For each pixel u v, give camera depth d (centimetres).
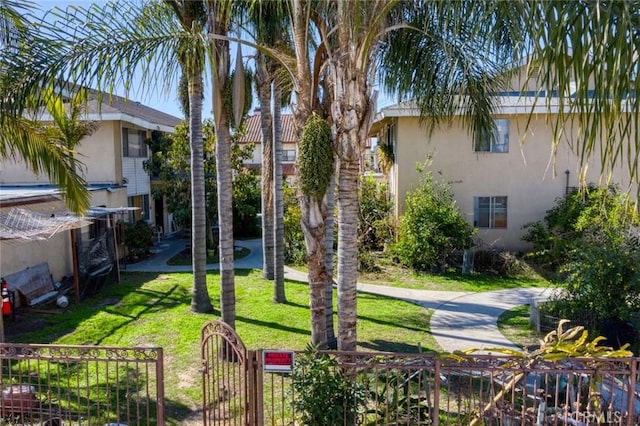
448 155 1758
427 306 1200
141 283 1434
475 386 658
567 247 1430
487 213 1775
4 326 1023
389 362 488
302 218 744
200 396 681
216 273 1569
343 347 590
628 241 895
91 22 636
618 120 318
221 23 813
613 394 502
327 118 692
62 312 1130
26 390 580
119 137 1820
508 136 1734
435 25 609
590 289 857
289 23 890
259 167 2859
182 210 1875
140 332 979
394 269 1627
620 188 1371
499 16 358
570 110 321
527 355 480
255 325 1020
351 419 495
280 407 620
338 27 574
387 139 2111
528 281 1491
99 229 1647
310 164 669
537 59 324
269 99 1243
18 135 740
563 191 1736
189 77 844
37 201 1245
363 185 1908
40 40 617
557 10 311
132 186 2002
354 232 591
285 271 1614
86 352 577
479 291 1369
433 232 1577
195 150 1075
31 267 1265
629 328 846
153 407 645
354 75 568
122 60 649
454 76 727
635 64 308
